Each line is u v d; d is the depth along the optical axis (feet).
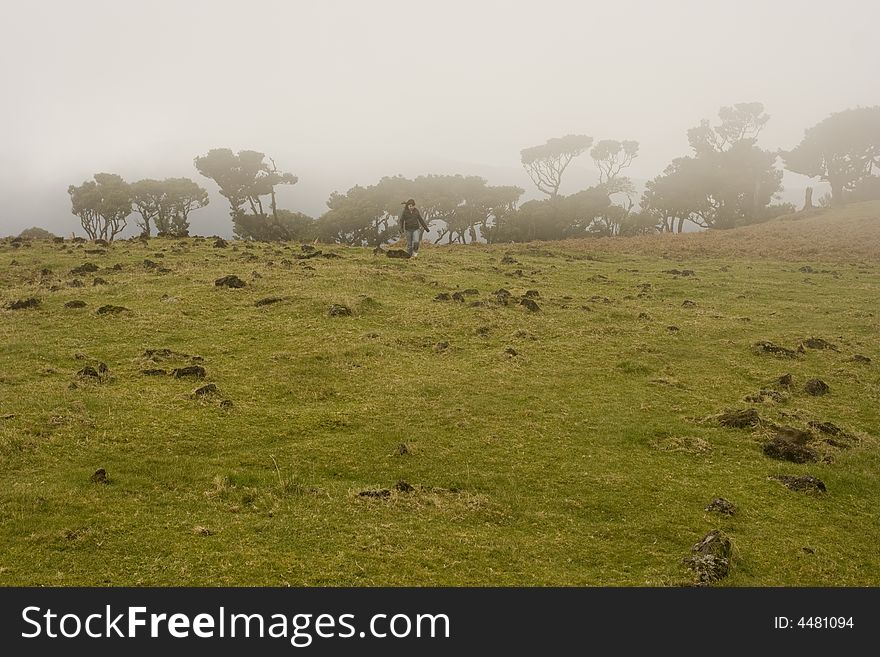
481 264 101.45
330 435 36.63
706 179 288.30
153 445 33.45
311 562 23.50
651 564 25.25
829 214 221.05
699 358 56.90
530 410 42.04
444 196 309.83
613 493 31.53
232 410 39.01
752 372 52.95
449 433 37.83
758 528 28.81
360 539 25.36
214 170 290.76
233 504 27.89
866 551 27.73
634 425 40.34
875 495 33.27
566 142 340.39
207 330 55.98
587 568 24.77
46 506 26.25
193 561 23.08
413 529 26.66
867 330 69.36
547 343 58.23
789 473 34.99
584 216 299.17
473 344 56.75
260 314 60.95
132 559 23.03
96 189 309.63
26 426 34.04
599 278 95.40
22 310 59.57
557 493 31.30
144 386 42.09
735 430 40.34
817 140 285.23
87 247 97.60
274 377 45.39
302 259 90.53
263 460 32.81
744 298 85.30
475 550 25.34
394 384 45.39
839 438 40.47
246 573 22.57
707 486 32.86
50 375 43.34
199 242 107.96
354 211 310.24
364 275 78.02
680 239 163.12
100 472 29.22
